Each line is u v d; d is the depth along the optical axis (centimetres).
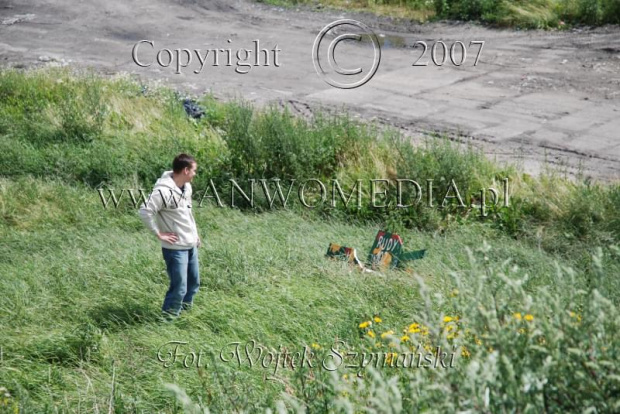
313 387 735
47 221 1495
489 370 495
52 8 3666
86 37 3262
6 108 2159
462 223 1489
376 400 486
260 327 965
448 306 952
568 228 1410
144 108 2139
